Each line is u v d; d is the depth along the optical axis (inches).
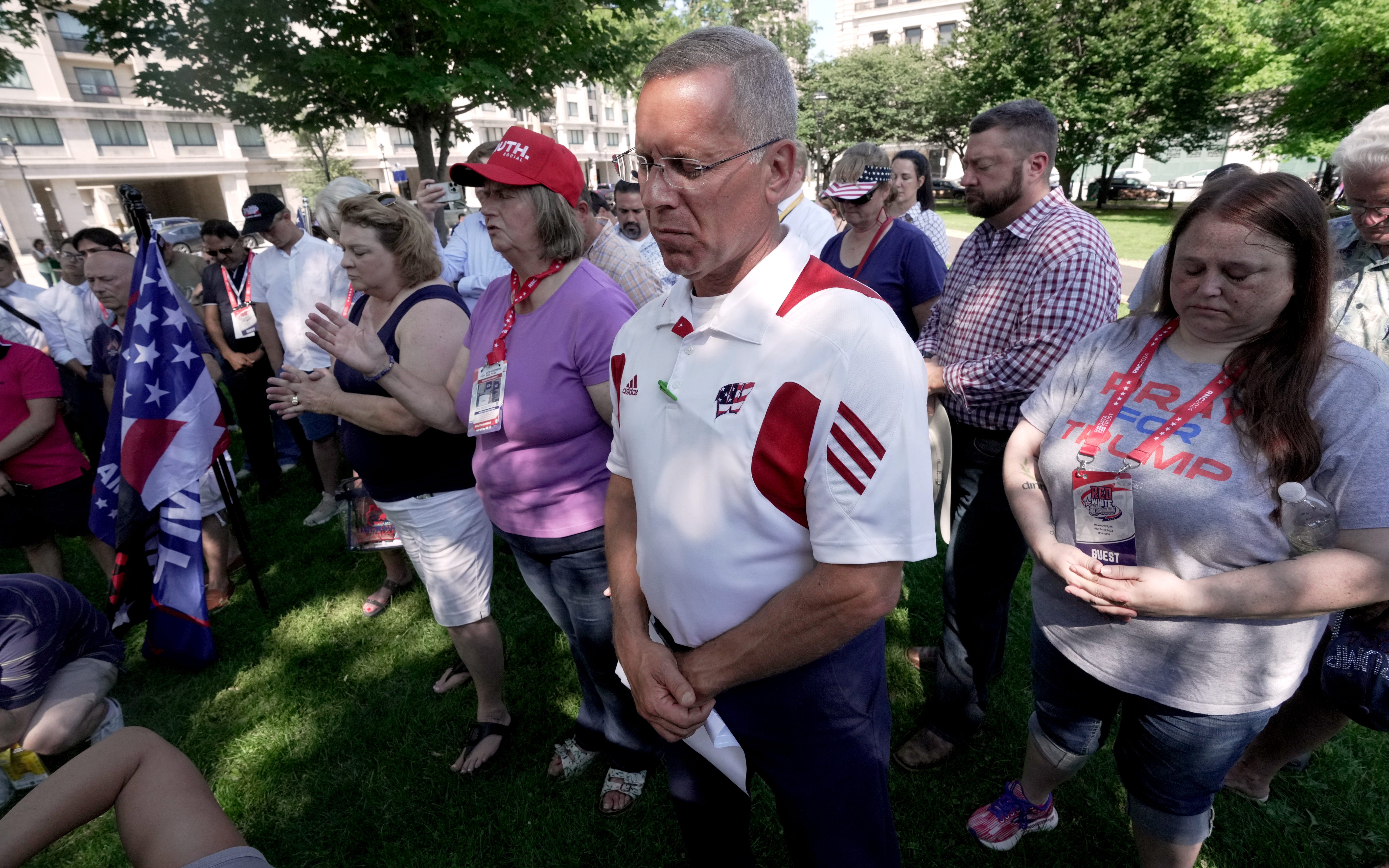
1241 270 43.5
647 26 463.8
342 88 291.3
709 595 42.8
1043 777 68.6
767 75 36.5
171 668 111.7
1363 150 67.8
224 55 283.6
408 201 81.0
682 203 36.8
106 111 1152.8
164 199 1366.9
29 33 294.4
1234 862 71.6
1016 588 119.5
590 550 71.3
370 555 144.3
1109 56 791.1
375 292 77.6
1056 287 71.7
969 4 904.9
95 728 87.6
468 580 82.9
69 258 158.9
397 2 270.5
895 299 111.5
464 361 75.1
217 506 125.6
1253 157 741.3
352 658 112.2
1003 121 73.9
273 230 138.6
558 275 68.0
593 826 80.4
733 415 39.3
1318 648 67.6
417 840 80.7
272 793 87.6
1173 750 53.4
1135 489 50.0
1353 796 77.6
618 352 49.4
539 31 298.2
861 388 37.2
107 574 138.5
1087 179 1259.8
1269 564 46.5
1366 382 43.5
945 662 83.5
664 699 44.6
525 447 68.4
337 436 155.3
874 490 37.5
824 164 1321.4
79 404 156.6
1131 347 54.0
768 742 47.6
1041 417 60.0
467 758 88.9
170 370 108.2
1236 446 46.8
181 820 39.8
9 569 152.1
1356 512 43.8
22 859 37.2
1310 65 535.2
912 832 77.1
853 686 46.1
